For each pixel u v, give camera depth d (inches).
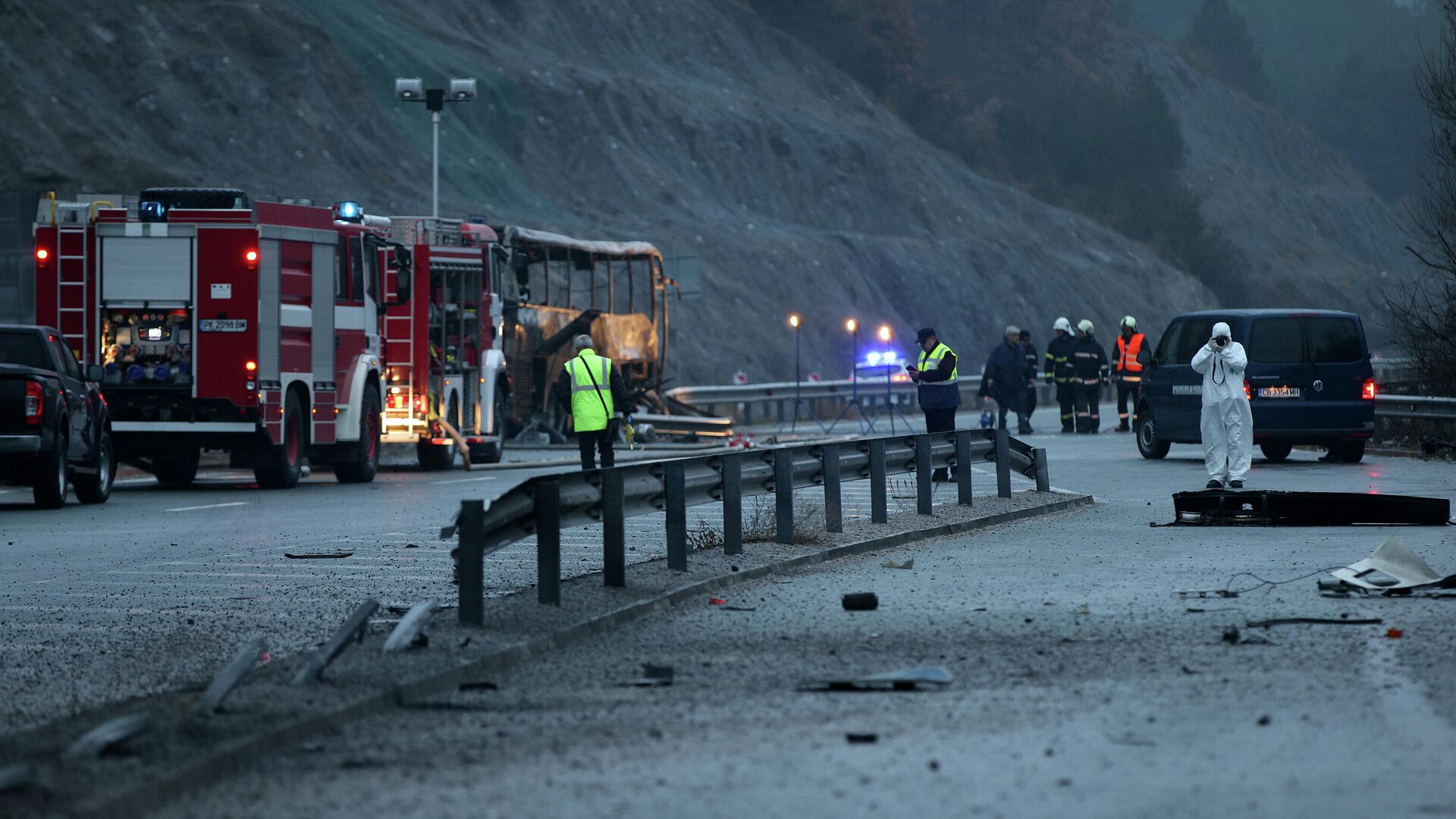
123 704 833.5
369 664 935.0
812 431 4530.0
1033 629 1101.7
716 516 2022.6
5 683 966.4
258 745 746.2
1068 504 2092.8
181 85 6584.6
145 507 2321.6
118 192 5876.0
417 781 697.0
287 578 1459.2
